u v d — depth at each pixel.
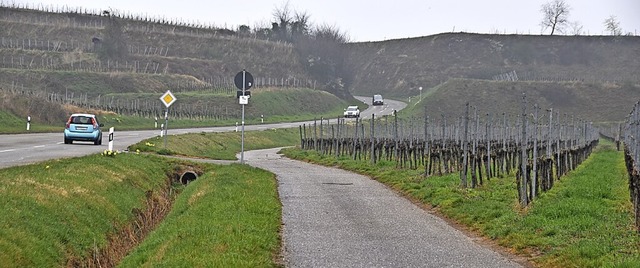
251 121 84.12
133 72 102.56
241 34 146.38
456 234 13.69
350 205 17.73
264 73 126.56
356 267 10.59
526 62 160.62
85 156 23.16
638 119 20.08
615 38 161.62
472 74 158.25
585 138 45.34
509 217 14.57
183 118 77.31
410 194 20.17
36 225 12.19
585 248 10.87
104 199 16.48
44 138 40.03
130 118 66.81
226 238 11.71
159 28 138.88
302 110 103.44
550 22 171.12
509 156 27.86
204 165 27.05
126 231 15.74
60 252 11.96
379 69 170.75
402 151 30.52
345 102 124.06
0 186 14.36
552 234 12.56
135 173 21.83
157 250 11.38
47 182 15.86
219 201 16.45
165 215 18.67
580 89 110.12
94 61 106.31
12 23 118.50
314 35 146.25
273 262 10.80
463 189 20.00
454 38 177.62
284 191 20.67
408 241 12.82
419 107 101.50
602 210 14.89
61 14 135.38
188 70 117.81
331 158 37.38
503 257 11.45
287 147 58.94
